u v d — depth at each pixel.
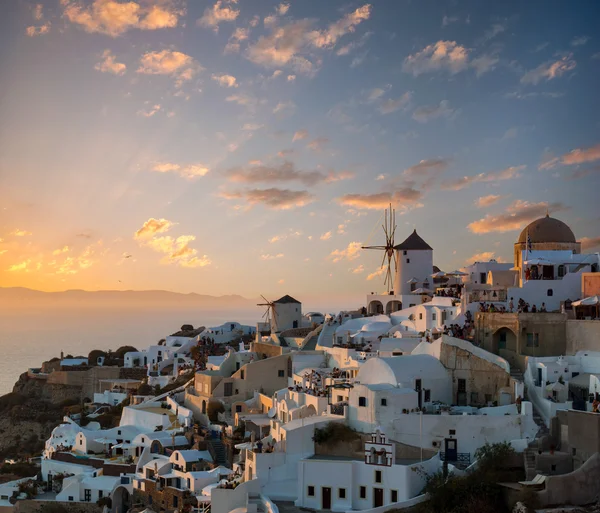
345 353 115.62
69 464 115.56
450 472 78.38
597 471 73.75
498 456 78.75
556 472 76.25
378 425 85.19
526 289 109.00
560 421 79.88
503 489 75.19
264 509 80.31
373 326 129.62
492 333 101.19
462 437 83.12
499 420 82.56
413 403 86.88
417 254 153.38
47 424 156.50
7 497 112.94
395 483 78.19
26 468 126.12
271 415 108.38
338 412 91.12
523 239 125.38
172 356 173.50
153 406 131.62
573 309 101.06
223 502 83.19
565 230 123.69
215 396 122.19
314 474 81.69
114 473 109.69
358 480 80.44
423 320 122.06
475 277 131.50
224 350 164.00
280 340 148.38
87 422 139.88
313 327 155.00
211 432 112.00
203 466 100.56
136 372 169.00
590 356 92.12
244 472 90.38
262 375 123.25
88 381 169.12
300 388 102.81
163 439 110.00
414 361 93.75
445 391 94.06
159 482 100.19
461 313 112.50
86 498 107.50
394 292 154.88
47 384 172.50
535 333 97.88
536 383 89.81
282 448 86.62
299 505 81.56
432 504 75.25
